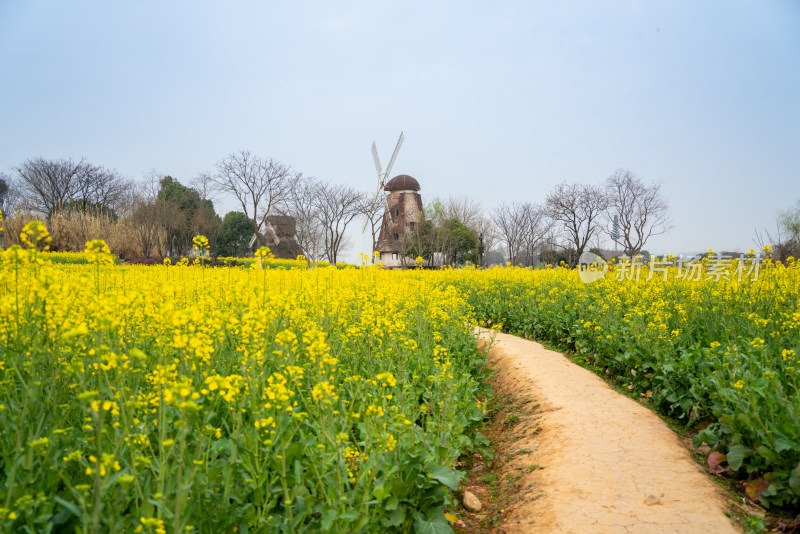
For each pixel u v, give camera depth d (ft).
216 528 11.50
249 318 15.65
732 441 17.46
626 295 39.60
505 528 16.34
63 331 14.28
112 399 12.78
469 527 17.03
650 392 26.68
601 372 32.35
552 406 24.77
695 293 33.42
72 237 122.72
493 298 54.19
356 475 14.12
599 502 16.02
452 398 19.80
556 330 40.50
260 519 11.42
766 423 16.35
